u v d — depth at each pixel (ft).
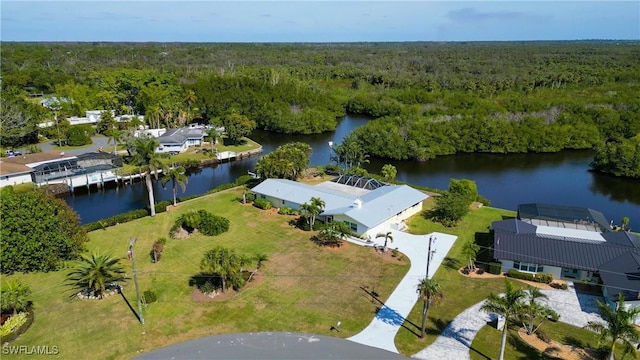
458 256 166.81
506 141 361.10
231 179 290.35
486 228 193.57
